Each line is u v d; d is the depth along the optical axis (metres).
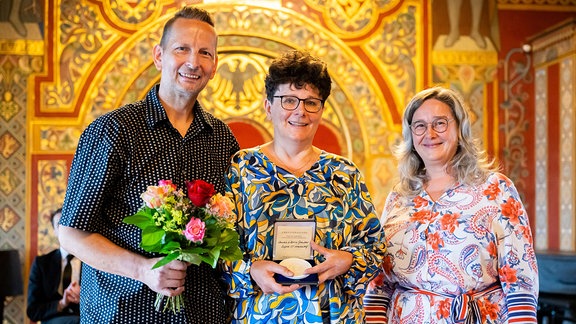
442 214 2.93
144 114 2.58
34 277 4.75
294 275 2.54
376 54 6.70
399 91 6.71
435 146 2.98
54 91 6.39
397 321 2.96
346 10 6.68
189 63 2.58
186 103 2.64
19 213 6.32
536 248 6.59
